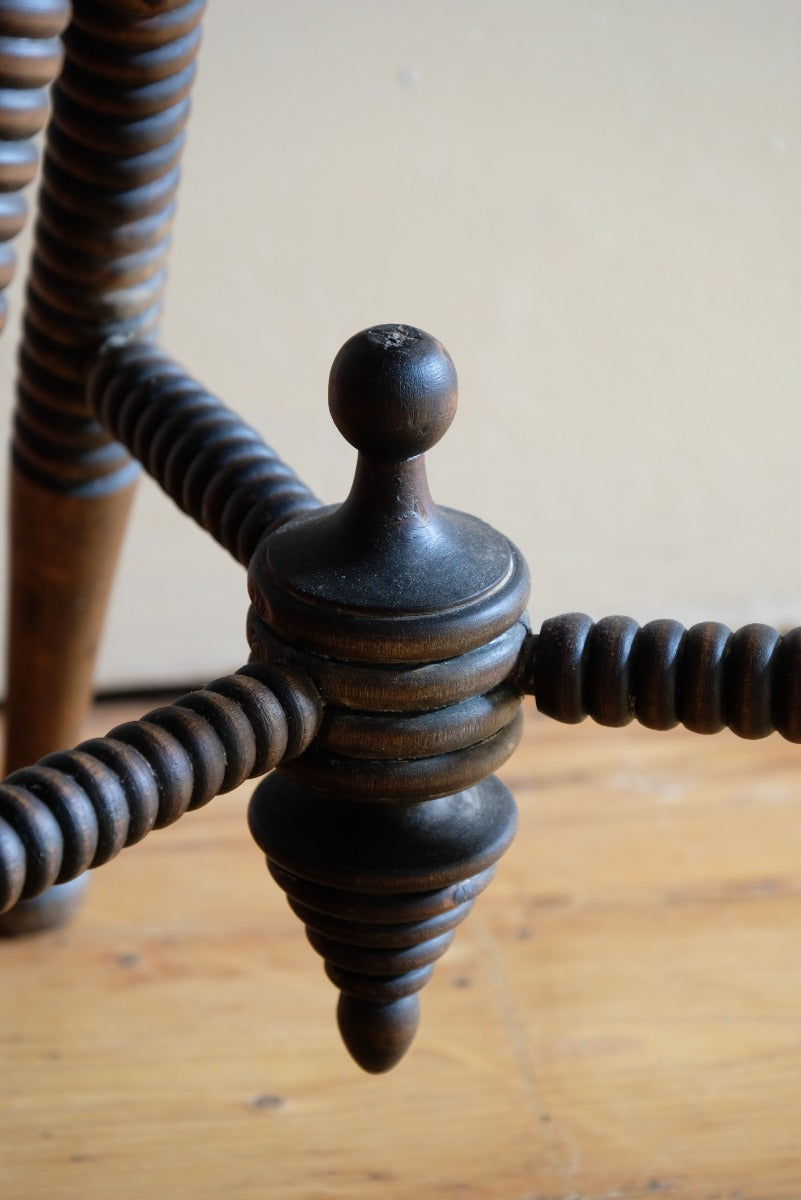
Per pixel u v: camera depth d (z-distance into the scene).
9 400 0.90
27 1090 0.74
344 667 0.54
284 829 0.57
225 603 1.00
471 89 0.87
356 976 0.59
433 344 0.54
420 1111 0.74
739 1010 0.78
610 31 0.86
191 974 0.80
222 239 0.88
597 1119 0.73
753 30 0.87
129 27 0.63
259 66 0.84
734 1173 0.71
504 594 0.55
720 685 0.55
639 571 1.03
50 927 0.81
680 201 0.91
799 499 1.02
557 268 0.93
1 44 0.56
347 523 0.56
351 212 0.89
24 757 0.78
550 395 0.96
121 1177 0.71
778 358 0.97
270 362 0.92
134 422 0.66
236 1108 0.74
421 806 0.57
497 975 0.80
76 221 0.66
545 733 1.00
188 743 0.53
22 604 0.75
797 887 0.85
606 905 0.84
